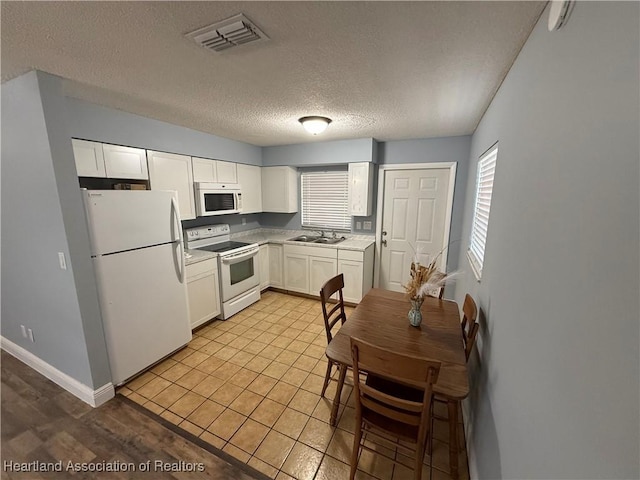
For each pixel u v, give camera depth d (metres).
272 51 1.40
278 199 4.38
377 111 2.37
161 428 1.82
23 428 1.81
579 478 0.58
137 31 1.22
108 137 2.37
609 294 0.52
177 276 2.56
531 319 0.91
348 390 2.18
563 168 0.76
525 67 1.20
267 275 4.27
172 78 1.73
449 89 1.85
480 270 1.95
